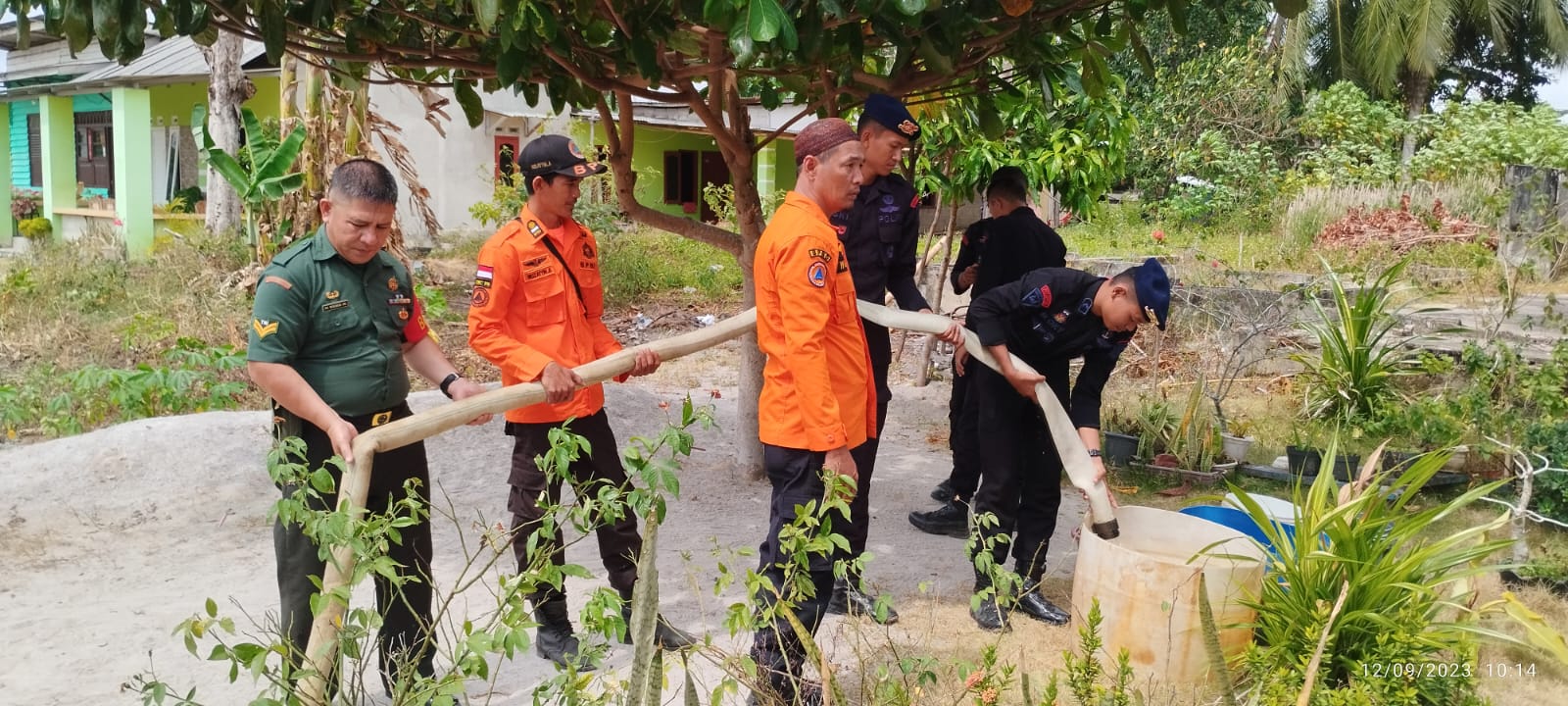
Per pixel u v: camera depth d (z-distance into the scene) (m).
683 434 2.64
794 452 3.28
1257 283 10.98
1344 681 3.44
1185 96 20.33
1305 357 8.00
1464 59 30.31
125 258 14.24
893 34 3.72
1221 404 7.86
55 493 5.46
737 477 6.23
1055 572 4.80
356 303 3.14
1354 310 7.49
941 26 3.87
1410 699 3.16
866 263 4.45
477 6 2.88
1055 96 4.87
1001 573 3.06
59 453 5.80
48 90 18.44
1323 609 3.41
